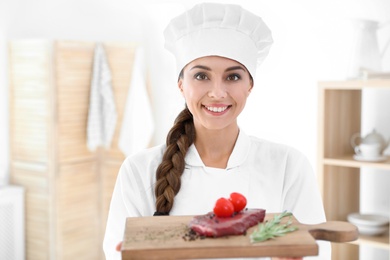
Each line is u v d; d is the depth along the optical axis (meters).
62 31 3.73
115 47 3.45
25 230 3.52
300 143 2.95
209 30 1.33
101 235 3.66
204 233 1.07
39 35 3.65
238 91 1.29
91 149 3.47
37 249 3.47
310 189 1.42
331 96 2.53
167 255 1.01
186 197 1.40
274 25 2.99
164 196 1.37
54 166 3.33
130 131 3.44
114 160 3.54
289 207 1.43
